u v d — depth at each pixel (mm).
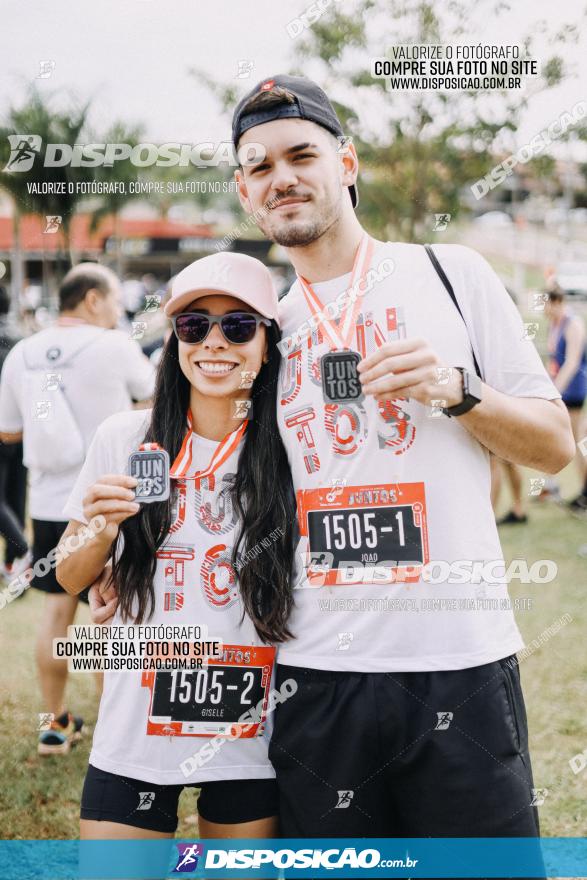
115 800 1863
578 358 5688
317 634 1824
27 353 3166
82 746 3199
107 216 6012
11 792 2910
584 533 5270
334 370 1823
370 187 5309
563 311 5742
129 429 2002
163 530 1889
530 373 1824
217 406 1916
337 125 1905
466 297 1847
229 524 1896
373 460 1811
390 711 1762
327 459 1842
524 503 5918
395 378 1687
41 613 4410
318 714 1802
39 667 3104
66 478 3111
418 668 1764
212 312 1891
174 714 1887
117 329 3219
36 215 5008
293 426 1888
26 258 5938
